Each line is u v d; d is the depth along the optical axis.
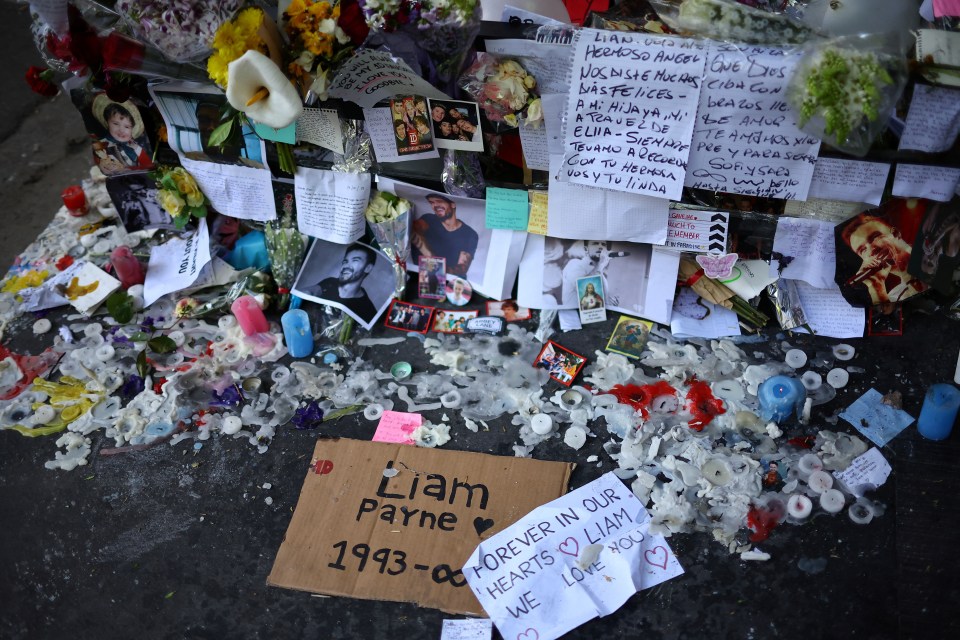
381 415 2.14
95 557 1.96
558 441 2.06
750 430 2.05
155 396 2.23
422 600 1.81
